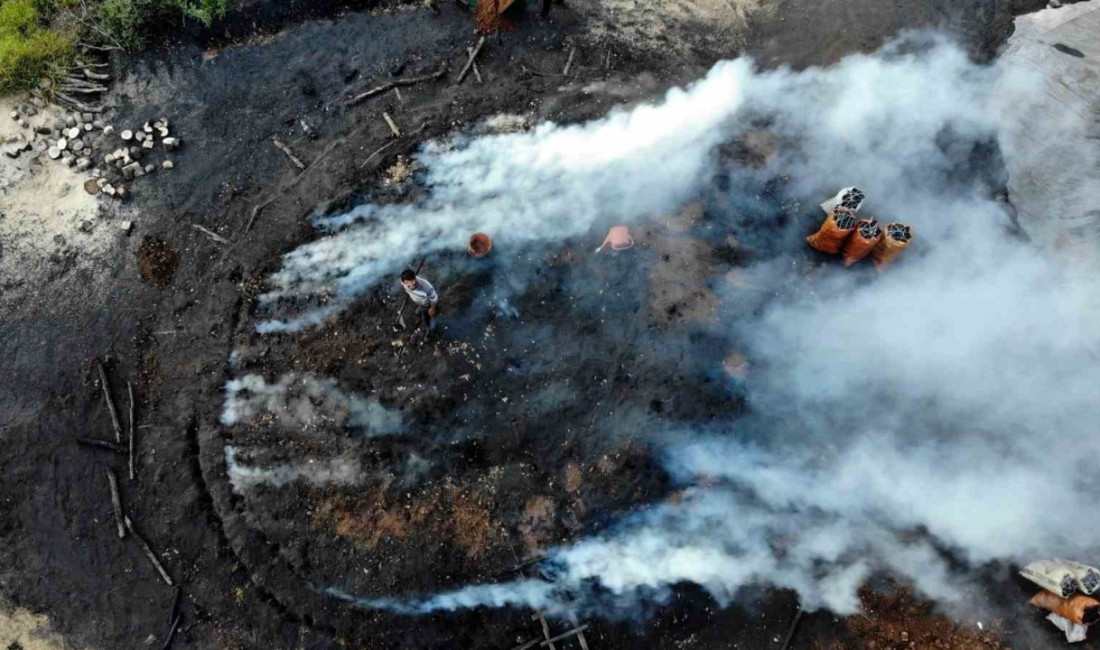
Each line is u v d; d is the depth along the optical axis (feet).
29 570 35.65
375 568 34.91
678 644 34.40
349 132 42.83
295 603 34.86
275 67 44.11
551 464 36.17
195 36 44.04
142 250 40.75
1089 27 43.52
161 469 36.96
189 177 42.16
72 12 43.93
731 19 44.62
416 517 35.42
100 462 37.22
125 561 35.81
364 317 38.47
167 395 38.27
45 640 34.94
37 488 36.70
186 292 40.01
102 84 43.39
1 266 40.34
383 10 44.86
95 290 40.11
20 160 41.81
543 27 44.68
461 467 36.11
